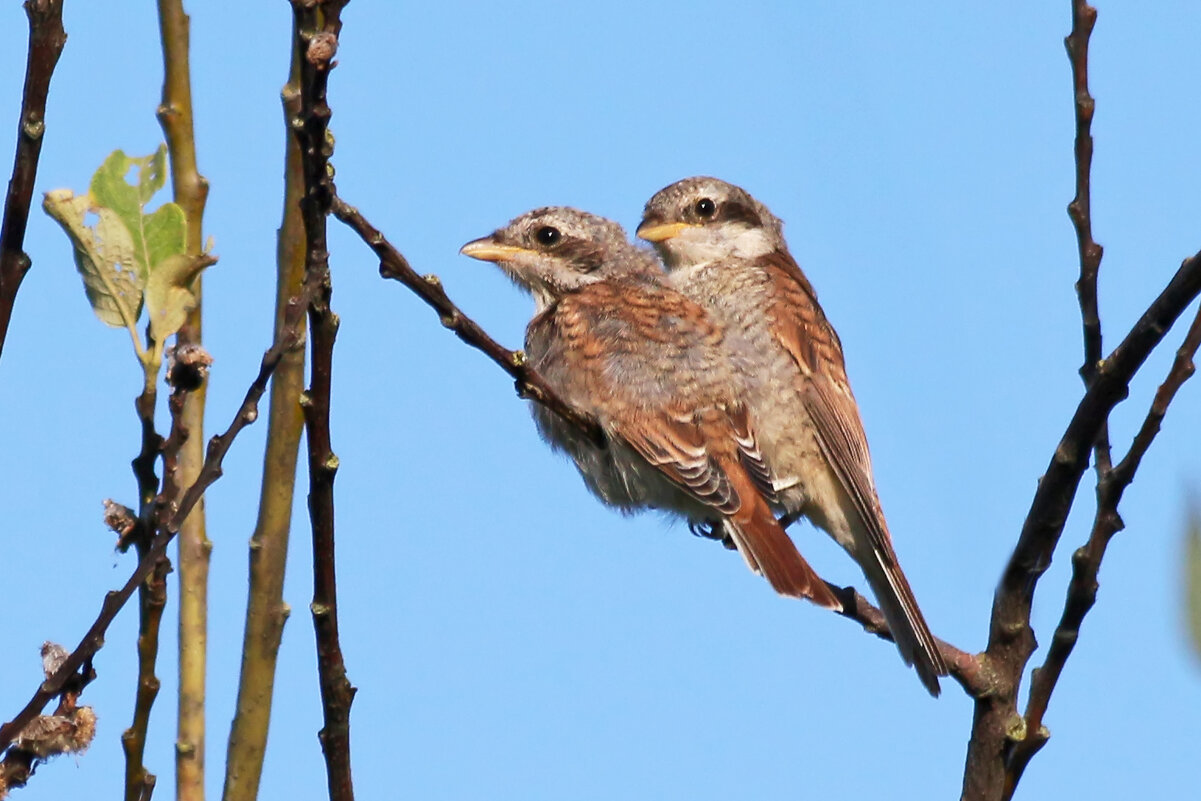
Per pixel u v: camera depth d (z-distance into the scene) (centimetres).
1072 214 778
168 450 583
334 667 635
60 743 571
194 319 757
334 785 638
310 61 569
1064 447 767
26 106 575
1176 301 713
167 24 813
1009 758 786
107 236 578
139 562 583
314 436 619
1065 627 765
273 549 784
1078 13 783
